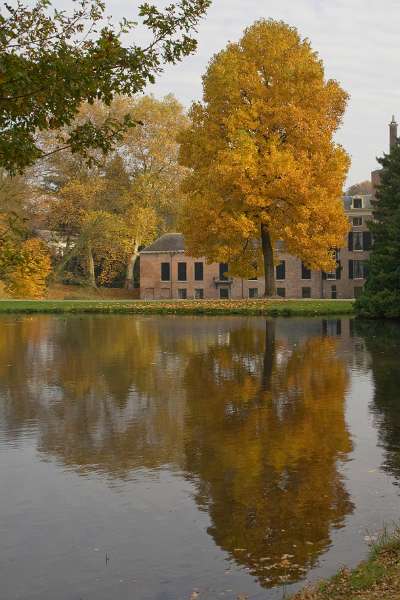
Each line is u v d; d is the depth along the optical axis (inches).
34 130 292.8
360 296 1403.8
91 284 2827.3
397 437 380.5
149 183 2696.9
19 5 273.0
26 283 2198.6
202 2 296.0
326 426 406.9
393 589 186.5
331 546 235.9
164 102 2696.9
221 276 2694.4
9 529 254.2
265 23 1473.9
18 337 972.6
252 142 1373.0
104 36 281.7
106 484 302.2
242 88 1443.2
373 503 276.4
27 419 426.3
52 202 2522.1
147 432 392.8
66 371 625.6
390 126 2608.3
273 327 1146.7
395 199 1560.0
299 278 2598.4
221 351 781.9
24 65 260.8
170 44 299.1
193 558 229.1
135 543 241.6
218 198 1418.6
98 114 2504.9
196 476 312.0
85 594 207.0
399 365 658.2
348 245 2576.3
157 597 204.4
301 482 303.3
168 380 573.3
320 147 1438.2
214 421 419.8
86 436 383.6
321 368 640.4
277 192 1373.0
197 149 1501.0
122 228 2598.4
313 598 192.1
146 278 2785.4
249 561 226.4
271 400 485.7
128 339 935.7
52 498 285.1
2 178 2043.6
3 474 316.5
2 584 213.5
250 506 274.8
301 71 1412.4
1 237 315.9
